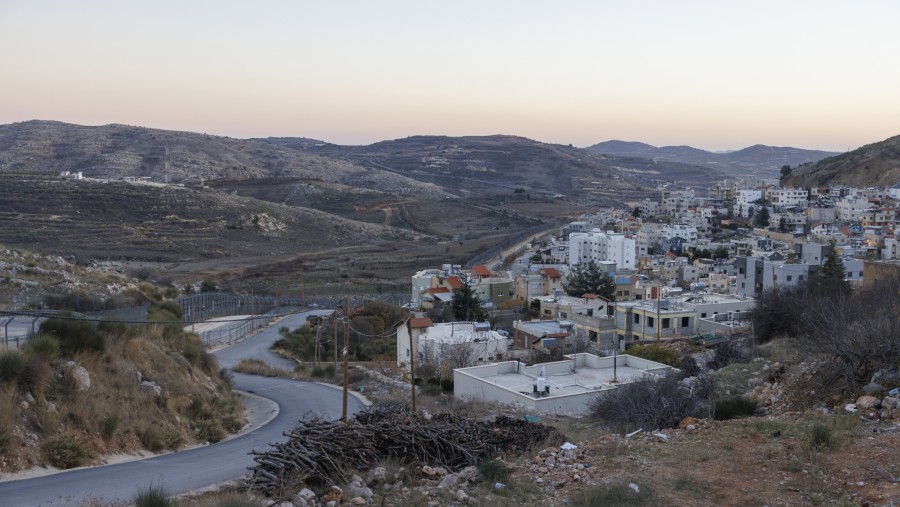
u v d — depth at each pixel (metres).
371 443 16.34
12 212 132.50
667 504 12.19
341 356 59.69
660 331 56.25
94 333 26.42
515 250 142.38
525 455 16.86
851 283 65.88
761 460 13.93
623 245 113.75
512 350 57.31
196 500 14.92
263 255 138.12
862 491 11.98
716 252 119.50
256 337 64.50
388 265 130.00
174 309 44.66
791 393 19.81
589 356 38.34
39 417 20.83
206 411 28.55
